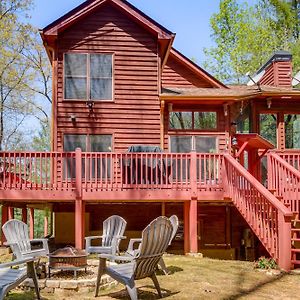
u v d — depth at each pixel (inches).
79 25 582.6
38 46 1189.1
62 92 570.9
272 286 266.5
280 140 607.8
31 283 257.4
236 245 572.1
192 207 435.8
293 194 410.3
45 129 1424.7
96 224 567.5
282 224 317.1
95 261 341.4
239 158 552.7
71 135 566.6
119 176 528.1
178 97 560.1
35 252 299.4
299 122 649.0
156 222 225.3
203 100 569.0
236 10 1393.9
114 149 568.4
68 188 442.0
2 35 1099.9
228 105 587.2
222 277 293.0
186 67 708.7
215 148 584.7
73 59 577.3
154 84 582.9
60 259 269.3
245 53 1354.6
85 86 574.9
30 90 1256.8
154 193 443.8
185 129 584.4
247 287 263.3
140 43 588.4
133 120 575.2
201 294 244.1
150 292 248.7
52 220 802.8
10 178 442.0
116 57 583.2
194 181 441.7
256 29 1360.7
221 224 574.2
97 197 442.6
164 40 577.3
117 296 243.3
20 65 1189.7
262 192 343.0
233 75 1371.8
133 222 570.9
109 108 574.6
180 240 560.4
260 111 609.6
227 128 585.9
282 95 581.0
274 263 324.8
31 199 440.5
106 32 585.0
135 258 218.7
